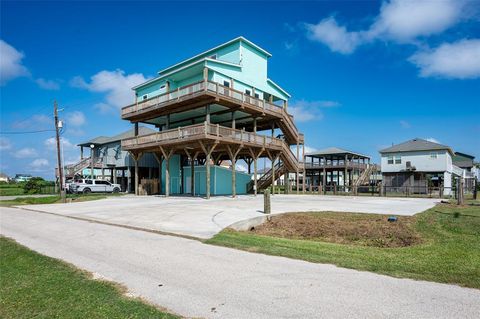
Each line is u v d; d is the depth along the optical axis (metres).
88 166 41.19
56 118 27.41
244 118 30.48
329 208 16.75
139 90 33.78
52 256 7.39
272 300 4.55
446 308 4.18
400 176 43.25
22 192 42.66
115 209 17.06
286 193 33.16
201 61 25.23
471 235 9.75
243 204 18.80
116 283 5.40
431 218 12.86
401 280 5.31
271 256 7.11
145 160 37.16
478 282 5.14
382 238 10.66
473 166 62.22
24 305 4.55
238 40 28.62
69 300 4.68
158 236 9.70
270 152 30.05
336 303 4.39
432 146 41.00
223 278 5.59
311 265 6.32
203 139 22.86
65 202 24.03
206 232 10.10
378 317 3.94
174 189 33.09
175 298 4.70
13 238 9.88
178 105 25.98
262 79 31.17
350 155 50.22
